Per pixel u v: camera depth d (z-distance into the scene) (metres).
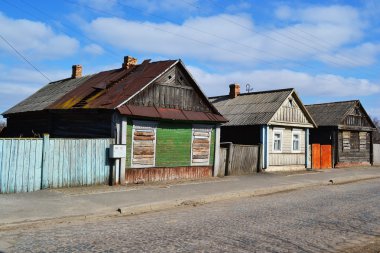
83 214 10.91
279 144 26.92
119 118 17.00
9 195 13.30
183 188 16.62
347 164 33.19
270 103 27.34
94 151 16.25
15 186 13.89
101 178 16.48
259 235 8.70
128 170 17.34
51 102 22.95
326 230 9.38
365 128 34.91
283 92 27.94
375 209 12.55
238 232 8.98
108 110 17.09
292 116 27.77
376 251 7.65
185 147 19.83
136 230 9.15
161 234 8.70
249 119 26.50
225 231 9.06
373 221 10.60
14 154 13.88
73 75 28.53
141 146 17.84
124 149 16.77
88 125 18.81
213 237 8.44
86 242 7.90
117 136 16.92
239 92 32.16
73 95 21.98
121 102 17.11
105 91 19.81
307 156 29.00
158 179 18.56
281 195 16.50
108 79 22.08
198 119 19.97
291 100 27.86
